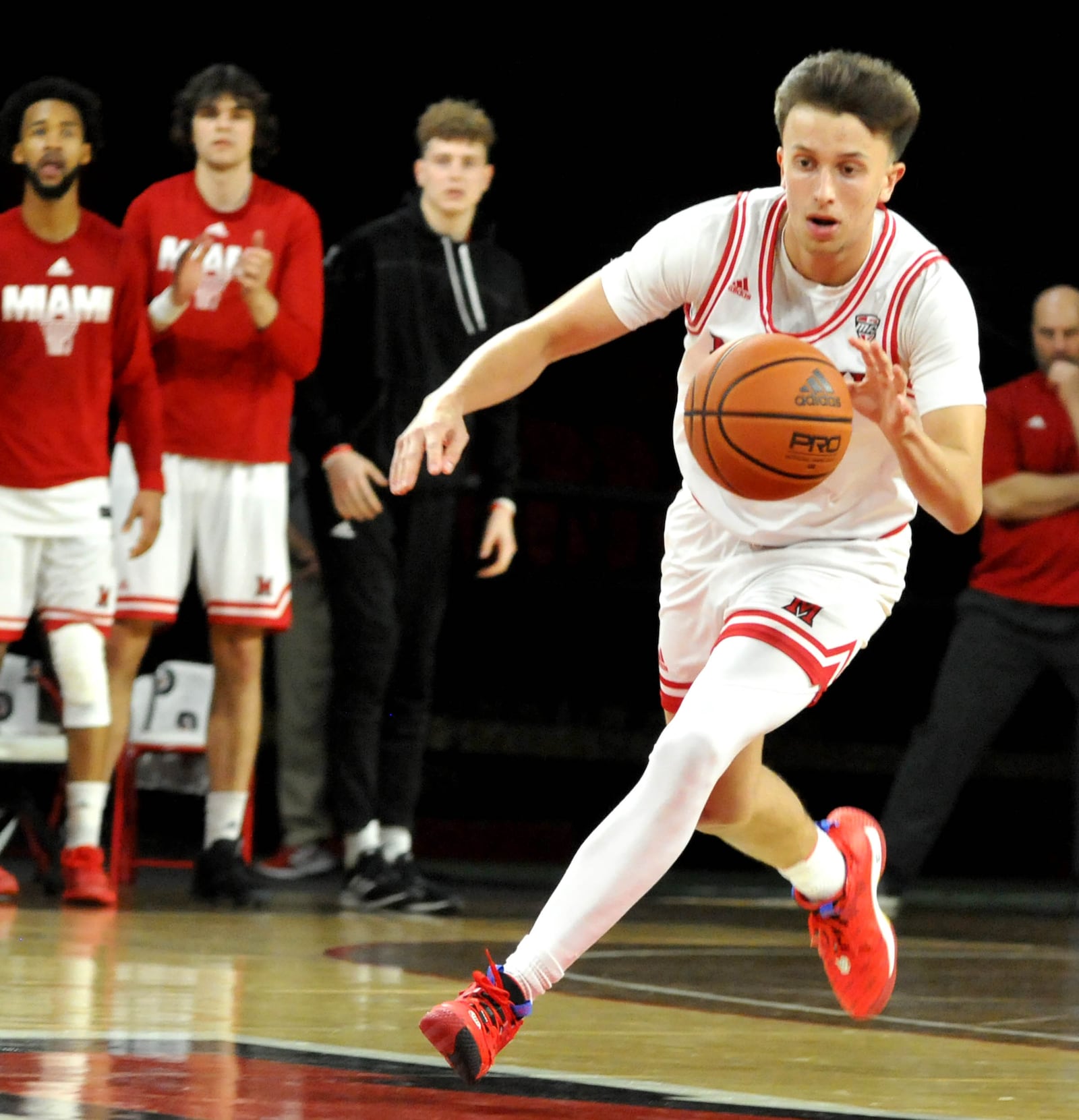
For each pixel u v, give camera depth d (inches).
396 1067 245.6
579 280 1240.2
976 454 256.2
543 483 1172.5
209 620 557.0
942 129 1226.0
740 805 280.4
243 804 560.7
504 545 597.3
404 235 577.3
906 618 1214.3
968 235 1254.9
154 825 969.5
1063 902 787.4
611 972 406.6
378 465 572.1
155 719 644.7
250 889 550.0
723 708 250.5
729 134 1221.7
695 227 273.3
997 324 1266.0
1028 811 1185.4
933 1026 318.3
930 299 263.6
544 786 1123.9
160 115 1115.3
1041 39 1198.3
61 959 372.5
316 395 572.4
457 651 1143.0
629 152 1222.3
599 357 1242.0
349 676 567.8
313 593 693.9
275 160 1155.9
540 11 1175.6
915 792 649.6
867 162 252.8
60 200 520.1
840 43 1195.3
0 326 522.0
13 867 715.4
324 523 570.6
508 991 233.5
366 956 410.0
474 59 1176.2
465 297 580.4
